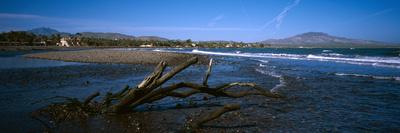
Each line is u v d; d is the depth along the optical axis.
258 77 18.27
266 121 7.57
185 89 12.84
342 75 18.94
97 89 13.22
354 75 18.58
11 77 18.06
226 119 7.74
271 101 10.16
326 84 14.59
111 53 47.81
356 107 9.27
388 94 11.63
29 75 19.27
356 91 12.40
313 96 11.19
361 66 27.22
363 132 6.67
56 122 7.45
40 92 12.33
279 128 6.95
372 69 23.97
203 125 7.18
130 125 7.20
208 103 9.82
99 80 16.72
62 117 7.82
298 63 32.62
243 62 35.28
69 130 6.83
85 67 26.55
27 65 29.25
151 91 8.15
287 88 13.31
